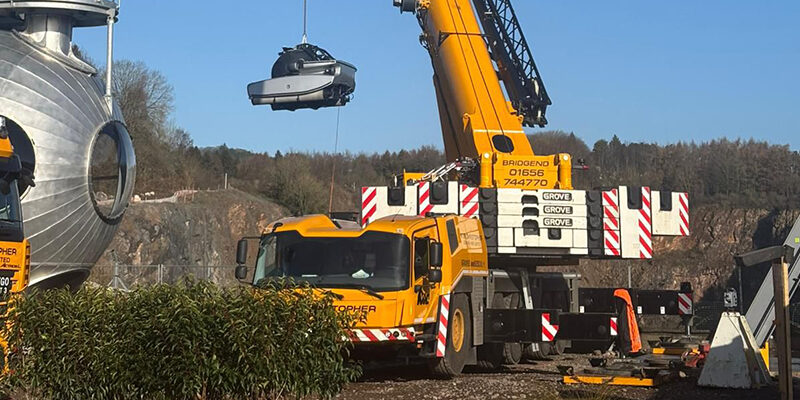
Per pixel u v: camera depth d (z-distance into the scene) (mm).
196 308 8547
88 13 18984
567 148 99250
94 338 8711
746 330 12547
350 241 13820
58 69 17984
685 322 22656
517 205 16812
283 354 8680
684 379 13266
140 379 8641
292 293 8898
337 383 9031
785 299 9992
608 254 16984
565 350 22047
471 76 18688
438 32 19125
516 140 18281
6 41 17891
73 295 9039
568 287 20453
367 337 13156
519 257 17438
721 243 93812
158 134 79000
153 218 52062
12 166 12328
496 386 13000
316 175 78312
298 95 24172
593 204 17031
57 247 17422
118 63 77188
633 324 20859
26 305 8898
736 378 12367
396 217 14656
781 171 102750
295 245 14023
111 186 18734
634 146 108625
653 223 17172
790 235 13281
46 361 8820
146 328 8617
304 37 24922
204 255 56781
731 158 106375
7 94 16953
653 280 90438
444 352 14070
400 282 13422
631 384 13148
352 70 24984
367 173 85438
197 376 8516
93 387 8781
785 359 9922
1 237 11961
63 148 17266
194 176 75500
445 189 16641
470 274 15461
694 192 101688
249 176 84875
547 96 18781
